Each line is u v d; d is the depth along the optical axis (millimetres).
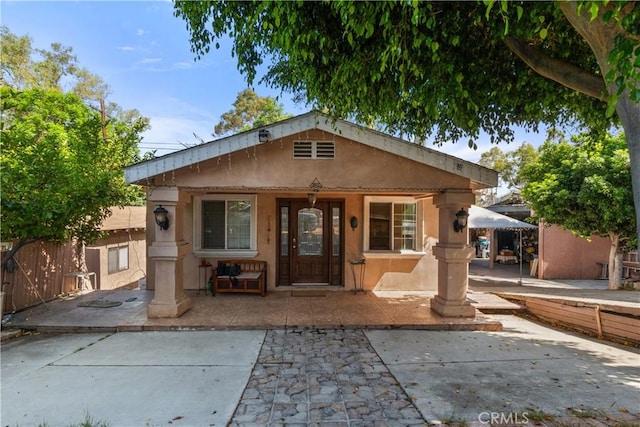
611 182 8047
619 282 9023
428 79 3803
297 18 3143
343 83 3758
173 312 6008
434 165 5949
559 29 3586
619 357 4555
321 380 3855
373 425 2969
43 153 5879
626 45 1981
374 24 3027
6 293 6184
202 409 3223
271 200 8320
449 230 6203
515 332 5719
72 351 4703
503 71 4223
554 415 3094
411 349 4840
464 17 3359
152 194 5906
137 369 4125
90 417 3064
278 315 6262
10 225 5617
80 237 7203
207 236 8227
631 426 2873
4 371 4047
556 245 11953
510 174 23391
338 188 6043
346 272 8383
